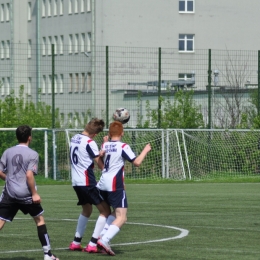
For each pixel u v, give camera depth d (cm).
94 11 11506
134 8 11631
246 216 2872
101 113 6875
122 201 1909
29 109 5881
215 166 5600
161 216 2875
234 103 6544
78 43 11962
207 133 5634
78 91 8138
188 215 2912
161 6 11794
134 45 11619
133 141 5494
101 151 1939
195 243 2116
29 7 13438
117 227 1897
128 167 5434
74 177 1981
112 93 7138
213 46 12144
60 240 2200
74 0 12125
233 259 1839
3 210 1780
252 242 2138
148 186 4784
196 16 12031
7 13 13700
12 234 2336
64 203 3500
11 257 1881
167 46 11806
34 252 1958
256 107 6156
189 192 4200
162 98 5878
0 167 1791
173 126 5828
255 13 12381
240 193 4106
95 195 1952
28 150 1775
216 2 12156
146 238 2223
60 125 6500
